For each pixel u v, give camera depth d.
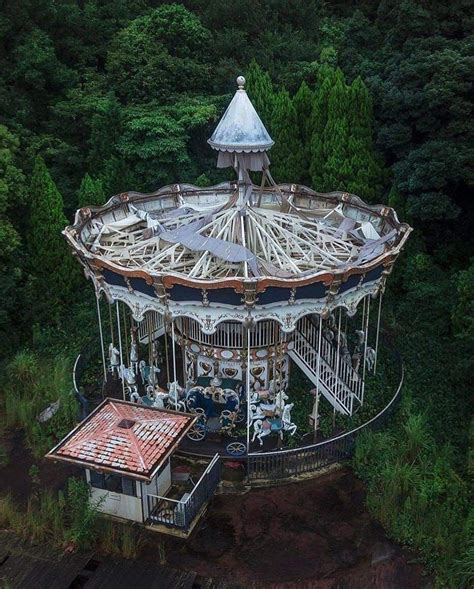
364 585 17.61
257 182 38.22
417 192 32.56
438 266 34.00
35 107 39.97
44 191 31.64
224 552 18.62
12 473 21.91
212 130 41.47
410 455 21.98
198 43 42.97
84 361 26.92
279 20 48.72
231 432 22.47
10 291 29.41
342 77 36.53
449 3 34.81
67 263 32.56
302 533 19.31
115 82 40.91
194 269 21.47
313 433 22.81
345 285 21.03
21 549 18.64
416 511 19.47
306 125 38.38
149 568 17.98
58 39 42.72
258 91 39.09
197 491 18.97
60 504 19.52
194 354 24.09
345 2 52.34
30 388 25.91
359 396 24.69
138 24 42.59
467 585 17.00
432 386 26.44
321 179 36.59
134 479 17.89
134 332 26.25
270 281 19.38
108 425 19.77
